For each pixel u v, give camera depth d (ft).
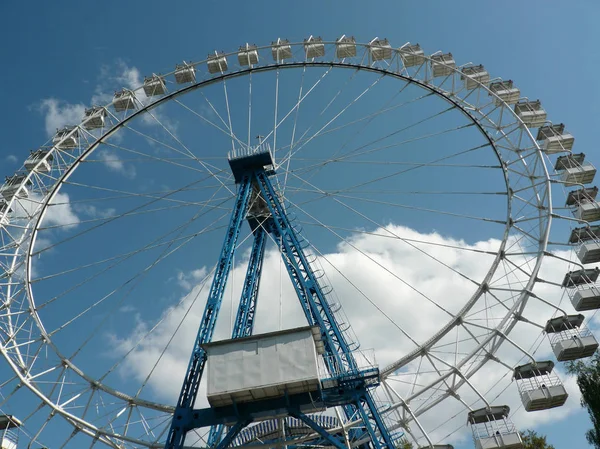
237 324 111.96
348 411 103.81
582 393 115.14
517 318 121.29
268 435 112.06
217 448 84.89
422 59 150.30
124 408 123.95
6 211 132.98
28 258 128.16
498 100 141.49
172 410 123.13
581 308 118.11
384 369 123.54
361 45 151.33
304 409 87.04
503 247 127.03
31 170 139.85
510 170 131.64
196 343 94.12
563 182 135.74
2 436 117.70
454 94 143.23
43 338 126.31
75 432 121.90
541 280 120.88
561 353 113.80
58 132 148.05
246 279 119.65
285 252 110.83
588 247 119.85
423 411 118.21
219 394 85.40
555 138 139.74
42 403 120.06
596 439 110.73
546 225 124.77
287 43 155.53
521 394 113.09
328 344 96.58
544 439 150.71
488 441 108.37
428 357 122.52
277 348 88.94
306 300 103.19
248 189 121.90
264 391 86.22
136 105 151.02
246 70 144.66
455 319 123.65
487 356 119.96
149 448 120.16
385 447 82.43
